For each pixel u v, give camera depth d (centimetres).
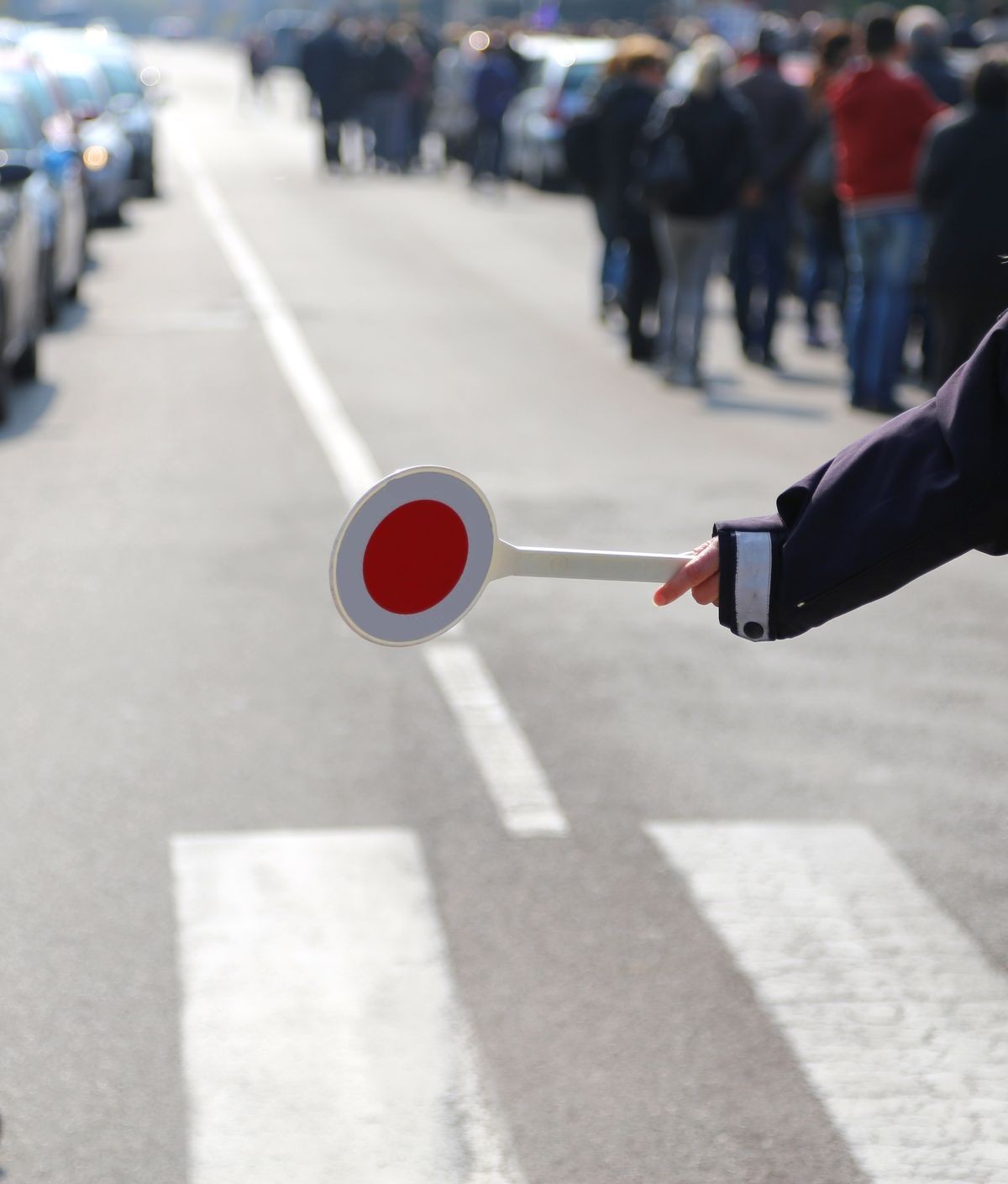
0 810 877
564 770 938
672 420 1925
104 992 705
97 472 1619
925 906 788
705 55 2023
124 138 3734
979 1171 597
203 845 838
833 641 1182
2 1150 603
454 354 2330
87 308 2625
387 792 904
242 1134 615
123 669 1091
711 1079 652
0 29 4091
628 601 1270
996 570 1370
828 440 1831
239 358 2245
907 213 1927
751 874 816
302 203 4269
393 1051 667
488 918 771
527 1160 602
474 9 9050
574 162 2508
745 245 2292
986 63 1554
